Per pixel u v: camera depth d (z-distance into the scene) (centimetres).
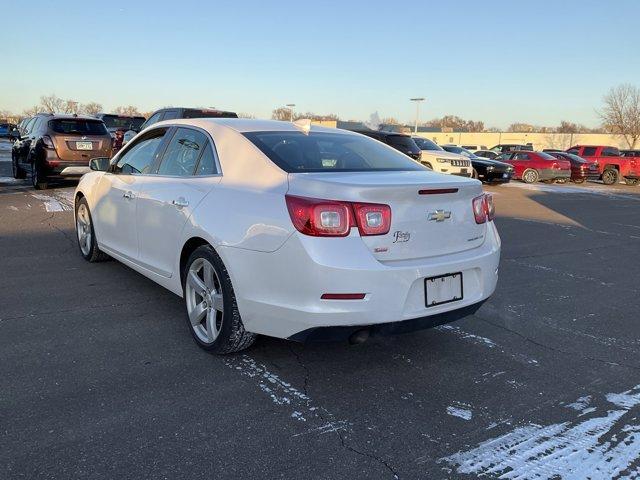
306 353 392
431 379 360
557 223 1148
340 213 306
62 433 281
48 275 562
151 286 532
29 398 314
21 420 291
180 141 444
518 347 422
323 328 309
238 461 264
